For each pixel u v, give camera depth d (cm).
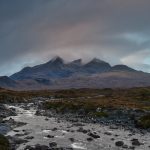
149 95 16438
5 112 10712
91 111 10306
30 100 15888
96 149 5694
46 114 10694
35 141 6225
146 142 6400
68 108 11138
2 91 18650
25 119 9488
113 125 8544
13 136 6656
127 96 16475
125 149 5728
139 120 8406
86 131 7488
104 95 17875
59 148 5525
